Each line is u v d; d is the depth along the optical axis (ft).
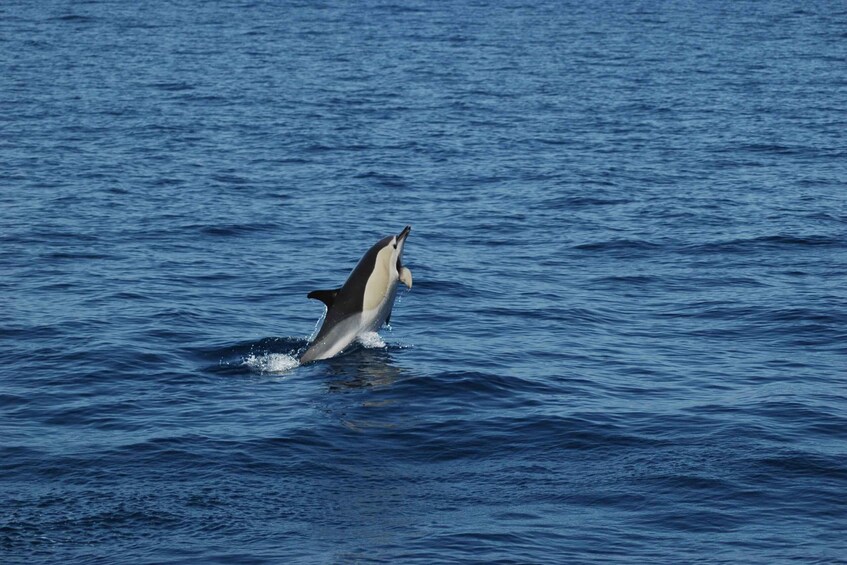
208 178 254.06
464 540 84.89
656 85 437.17
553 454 103.50
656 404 117.50
